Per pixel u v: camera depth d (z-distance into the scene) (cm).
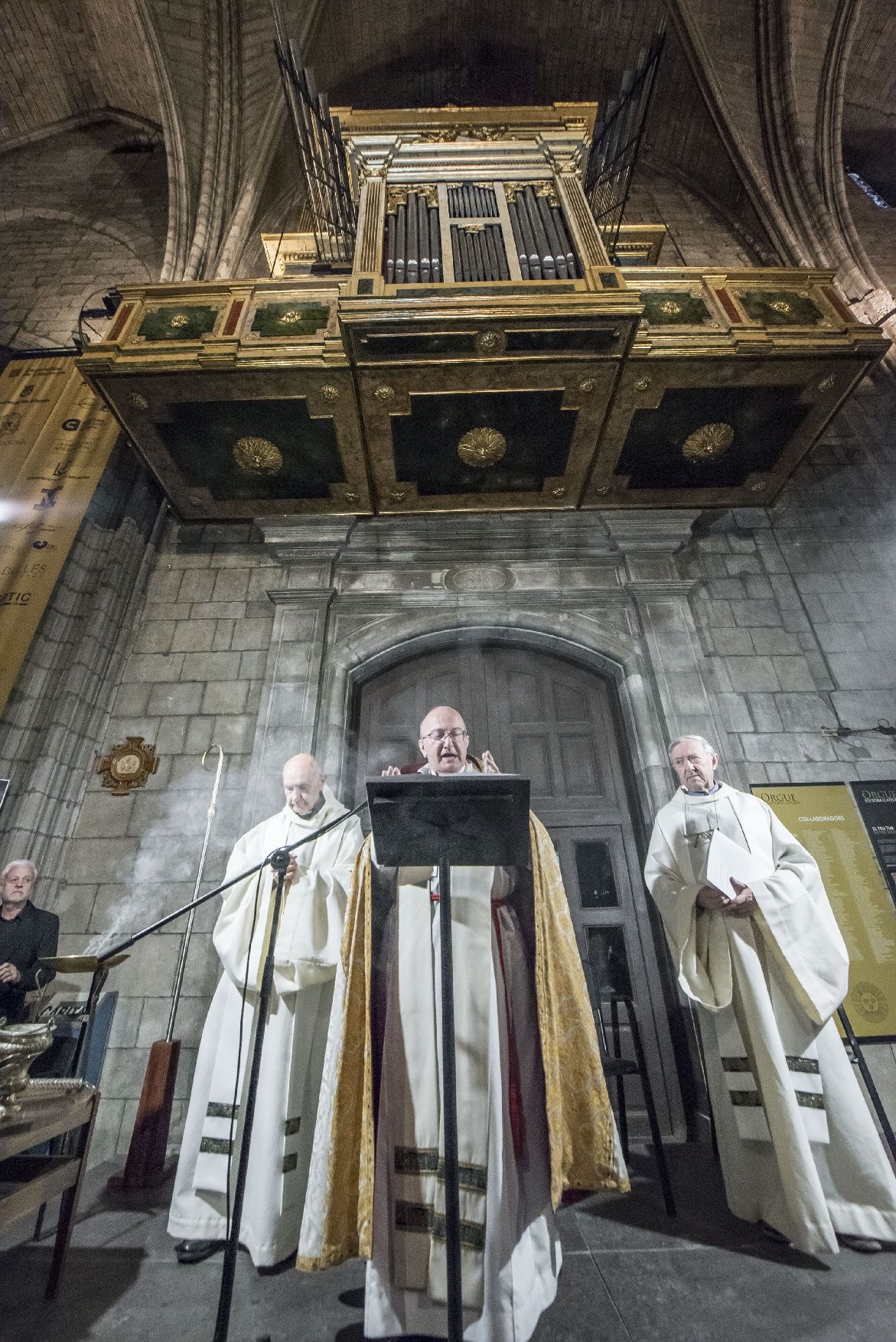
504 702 527
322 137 666
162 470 527
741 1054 244
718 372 466
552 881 211
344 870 260
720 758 466
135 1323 175
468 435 500
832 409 494
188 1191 223
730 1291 188
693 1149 345
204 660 523
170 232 786
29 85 972
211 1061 247
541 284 446
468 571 561
